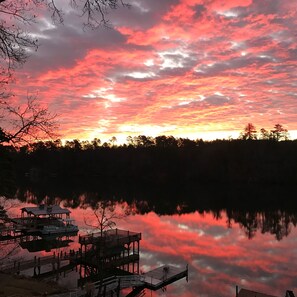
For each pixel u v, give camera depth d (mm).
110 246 30062
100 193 87938
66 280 26219
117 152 143250
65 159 143000
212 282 26734
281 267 30531
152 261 32281
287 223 50625
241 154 113125
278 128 114688
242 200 74625
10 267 26953
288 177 101625
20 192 88000
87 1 5684
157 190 95688
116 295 23500
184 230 46344
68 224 46875
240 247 37688
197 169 120250
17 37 6293
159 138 141875
